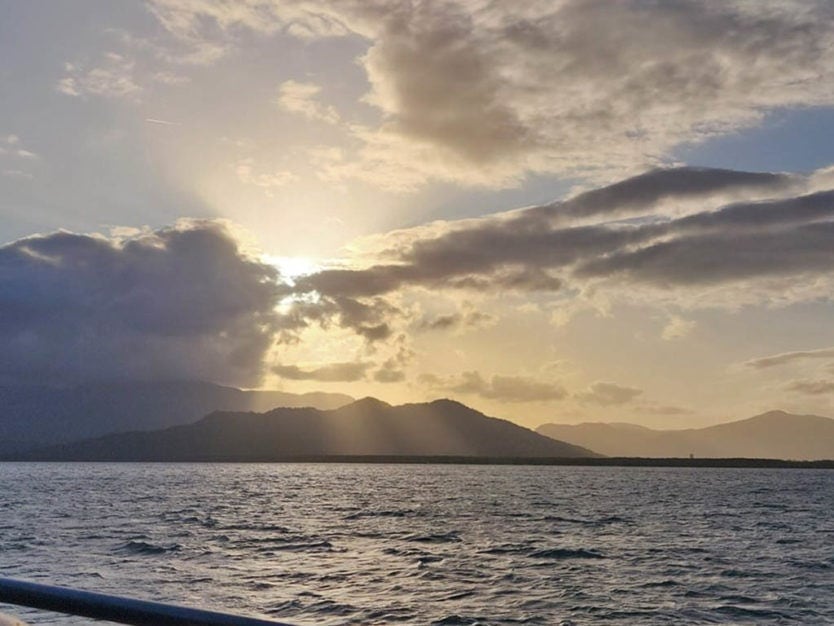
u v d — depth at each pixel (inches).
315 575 1254.3
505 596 1083.3
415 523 2417.6
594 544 1823.3
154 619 118.8
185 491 4707.2
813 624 934.4
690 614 983.0
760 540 1987.0
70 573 1226.0
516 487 5772.6
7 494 4025.6
